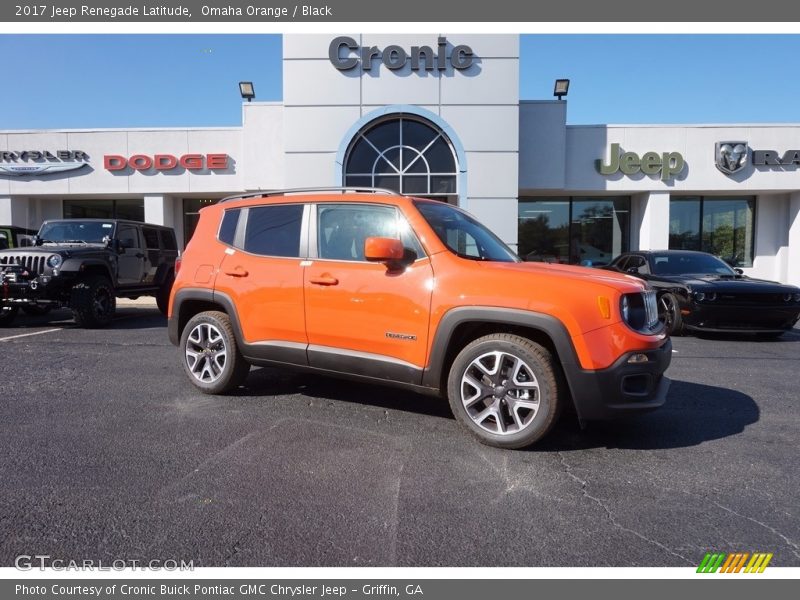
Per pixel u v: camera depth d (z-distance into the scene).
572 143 16.17
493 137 14.15
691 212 17.95
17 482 3.06
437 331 3.66
